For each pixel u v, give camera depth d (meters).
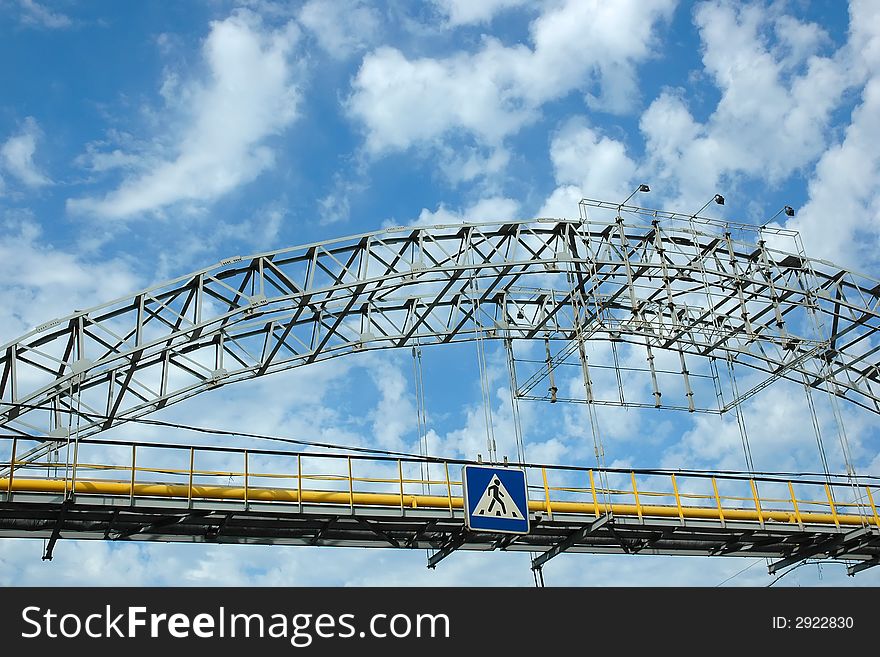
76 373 33.28
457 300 39.06
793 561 38.34
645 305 39.78
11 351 33.44
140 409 34.22
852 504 37.97
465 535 33.22
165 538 31.09
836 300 41.78
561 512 34.41
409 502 32.84
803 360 40.50
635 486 35.22
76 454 29.50
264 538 32.22
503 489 32.84
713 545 37.47
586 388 37.91
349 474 32.00
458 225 38.00
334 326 36.91
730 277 40.53
